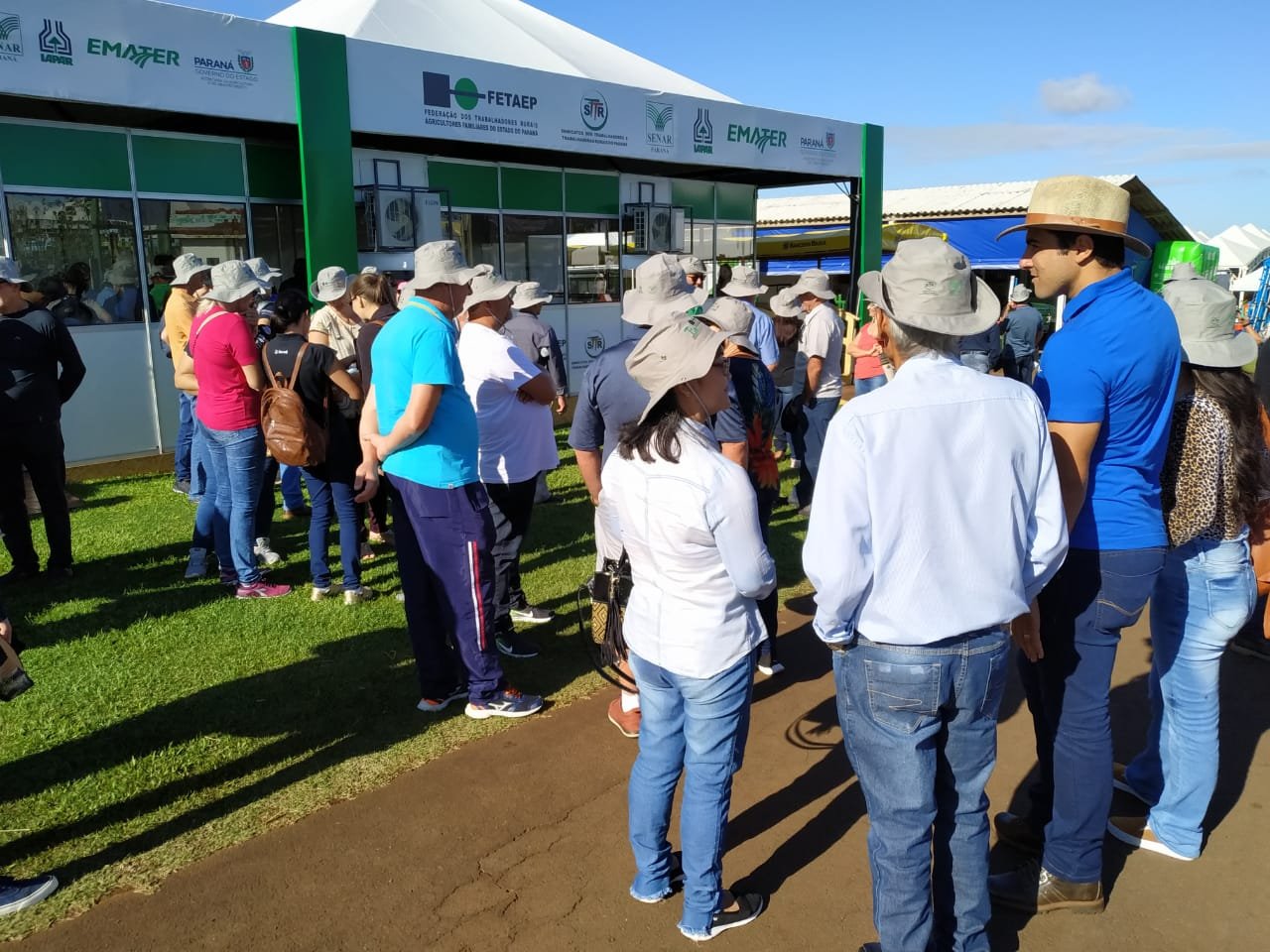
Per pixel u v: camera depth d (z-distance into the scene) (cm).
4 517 550
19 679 280
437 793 339
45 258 864
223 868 295
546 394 442
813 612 529
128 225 917
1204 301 279
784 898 287
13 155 834
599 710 405
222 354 503
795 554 638
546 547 642
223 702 405
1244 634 464
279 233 1048
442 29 1259
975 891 240
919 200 2580
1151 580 256
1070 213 244
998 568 216
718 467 238
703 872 260
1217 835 321
